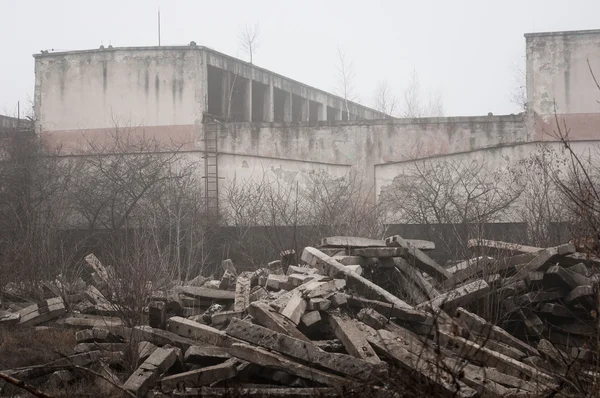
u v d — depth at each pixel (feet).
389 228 87.76
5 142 96.99
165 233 85.76
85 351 36.91
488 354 29.81
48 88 106.93
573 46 93.40
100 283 56.65
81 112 105.91
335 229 76.89
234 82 115.24
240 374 30.25
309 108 142.72
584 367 28.78
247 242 84.28
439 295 38.11
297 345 28.78
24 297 61.77
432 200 87.61
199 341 34.47
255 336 29.63
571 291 37.60
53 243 74.49
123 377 33.81
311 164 98.99
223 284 51.44
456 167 93.50
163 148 103.14
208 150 101.96
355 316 33.83
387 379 25.03
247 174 101.04
